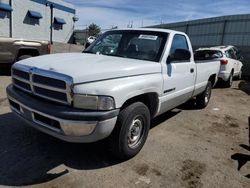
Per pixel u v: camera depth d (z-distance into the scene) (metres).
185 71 5.09
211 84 7.25
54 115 3.13
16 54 9.16
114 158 3.79
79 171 3.45
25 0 31.38
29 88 3.58
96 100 3.13
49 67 3.36
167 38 4.57
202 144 4.68
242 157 4.27
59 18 37.41
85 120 3.08
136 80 3.66
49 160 3.66
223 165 3.96
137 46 4.60
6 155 3.71
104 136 3.30
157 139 4.70
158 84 4.11
